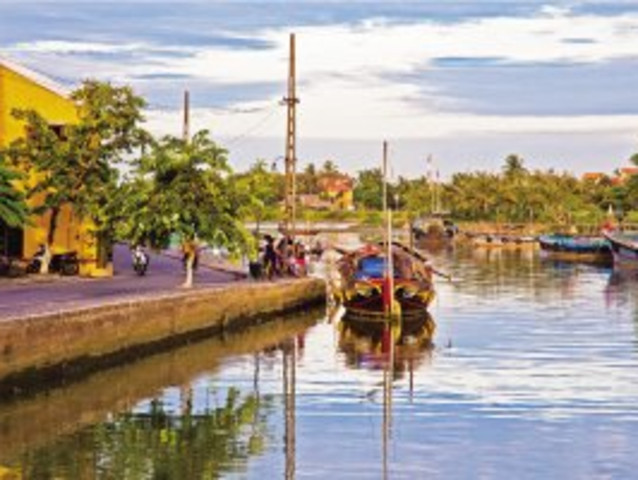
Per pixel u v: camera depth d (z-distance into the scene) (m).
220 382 38.16
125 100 57.03
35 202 59.19
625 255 95.88
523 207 169.88
